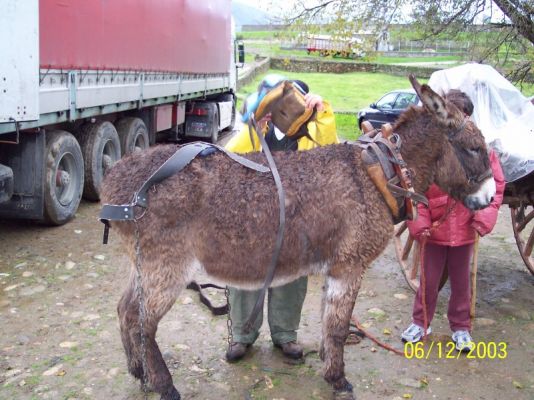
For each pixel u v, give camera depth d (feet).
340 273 10.62
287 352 12.89
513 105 15.71
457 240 13.05
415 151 10.81
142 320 10.28
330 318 10.78
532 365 13.14
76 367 12.39
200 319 14.88
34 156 19.81
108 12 23.13
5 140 18.90
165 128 35.83
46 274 17.67
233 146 12.01
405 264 17.80
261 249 10.24
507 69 42.45
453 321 13.94
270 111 11.57
